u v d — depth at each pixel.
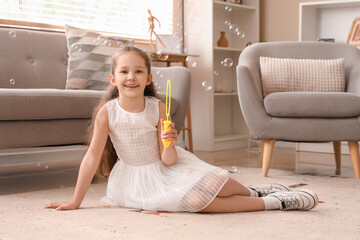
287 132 2.50
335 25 4.16
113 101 1.68
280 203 1.57
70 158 3.24
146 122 1.64
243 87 2.58
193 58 4.00
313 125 2.48
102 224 1.34
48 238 1.19
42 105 2.03
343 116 2.46
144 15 3.96
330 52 3.01
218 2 3.99
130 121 1.63
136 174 1.64
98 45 2.82
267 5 4.49
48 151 3.10
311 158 3.44
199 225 1.34
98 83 2.73
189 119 3.68
